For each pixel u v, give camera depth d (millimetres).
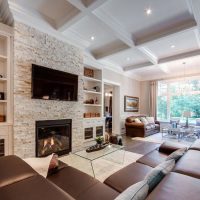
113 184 1634
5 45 3049
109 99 9266
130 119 6676
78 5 2602
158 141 5516
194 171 1344
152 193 899
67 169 1959
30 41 3174
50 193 912
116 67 6398
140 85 8422
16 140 2936
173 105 7570
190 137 6047
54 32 3516
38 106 3295
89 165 3191
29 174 1182
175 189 937
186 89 7172
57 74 3627
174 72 7258
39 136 3369
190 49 4613
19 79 2998
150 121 7234
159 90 7973
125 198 835
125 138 6031
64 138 3918
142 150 4383
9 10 2877
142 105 8320
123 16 3070
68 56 3926
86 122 4930
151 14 3012
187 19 3119
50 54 3525
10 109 2951
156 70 6871
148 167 2035
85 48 4527
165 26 3398
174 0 2639
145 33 3699
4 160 1366
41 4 2891
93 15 2855
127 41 3770
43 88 3354
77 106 4164
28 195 887
